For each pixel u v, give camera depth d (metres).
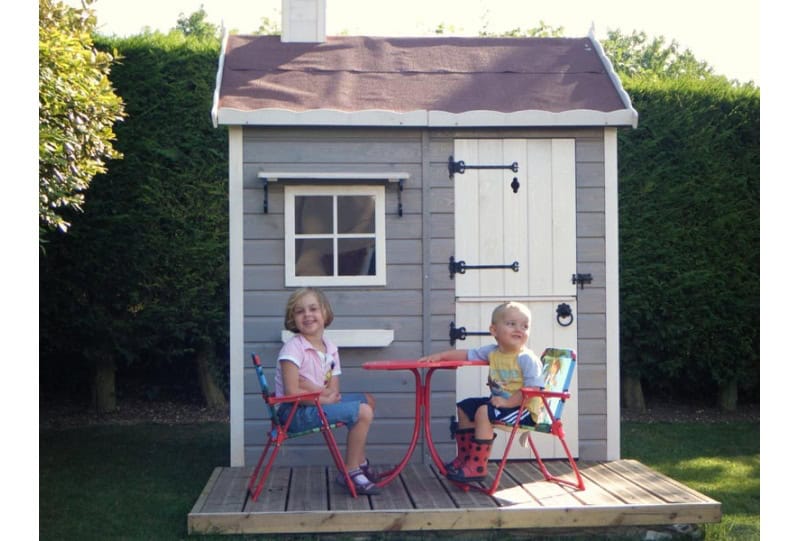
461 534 4.99
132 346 8.64
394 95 6.44
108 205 8.34
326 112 6.07
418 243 6.24
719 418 8.91
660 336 8.82
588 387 6.30
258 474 5.77
